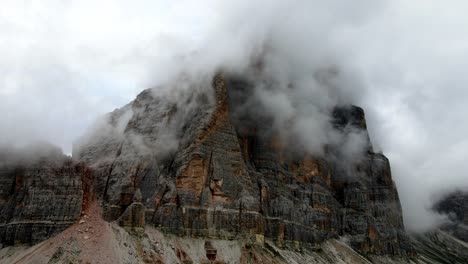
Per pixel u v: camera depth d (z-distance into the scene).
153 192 169.38
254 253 169.38
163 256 149.88
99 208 162.38
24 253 141.12
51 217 150.62
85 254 137.25
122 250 143.38
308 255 197.38
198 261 155.88
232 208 177.00
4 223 152.62
